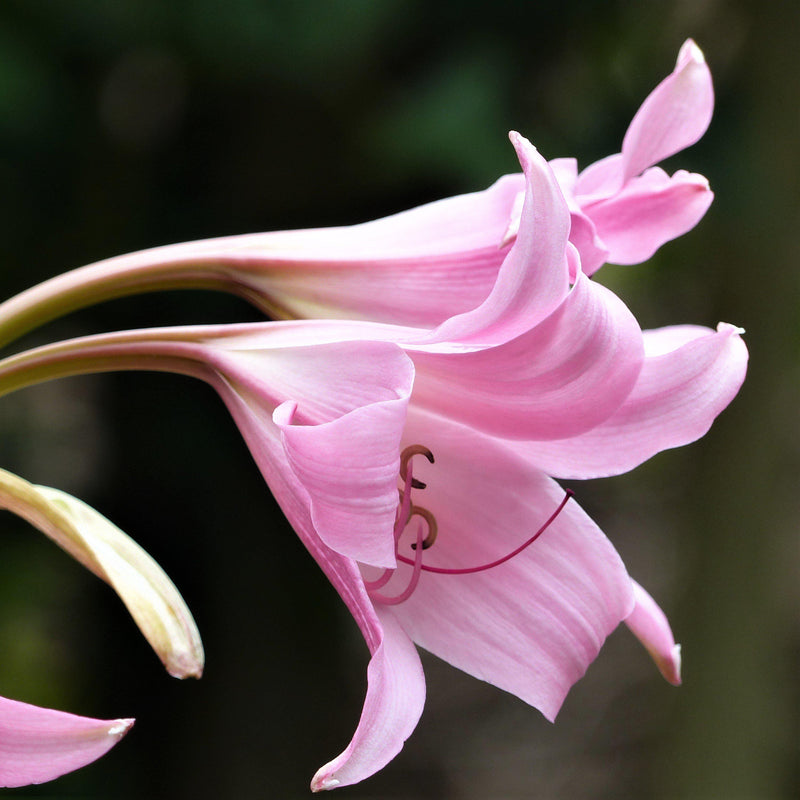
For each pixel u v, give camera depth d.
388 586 1.04
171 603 1.01
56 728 0.98
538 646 1.04
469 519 1.04
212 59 2.02
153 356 1.03
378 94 2.16
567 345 1.00
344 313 1.04
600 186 1.06
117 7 1.95
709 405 1.02
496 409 1.02
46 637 2.35
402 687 1.00
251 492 2.40
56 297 1.04
